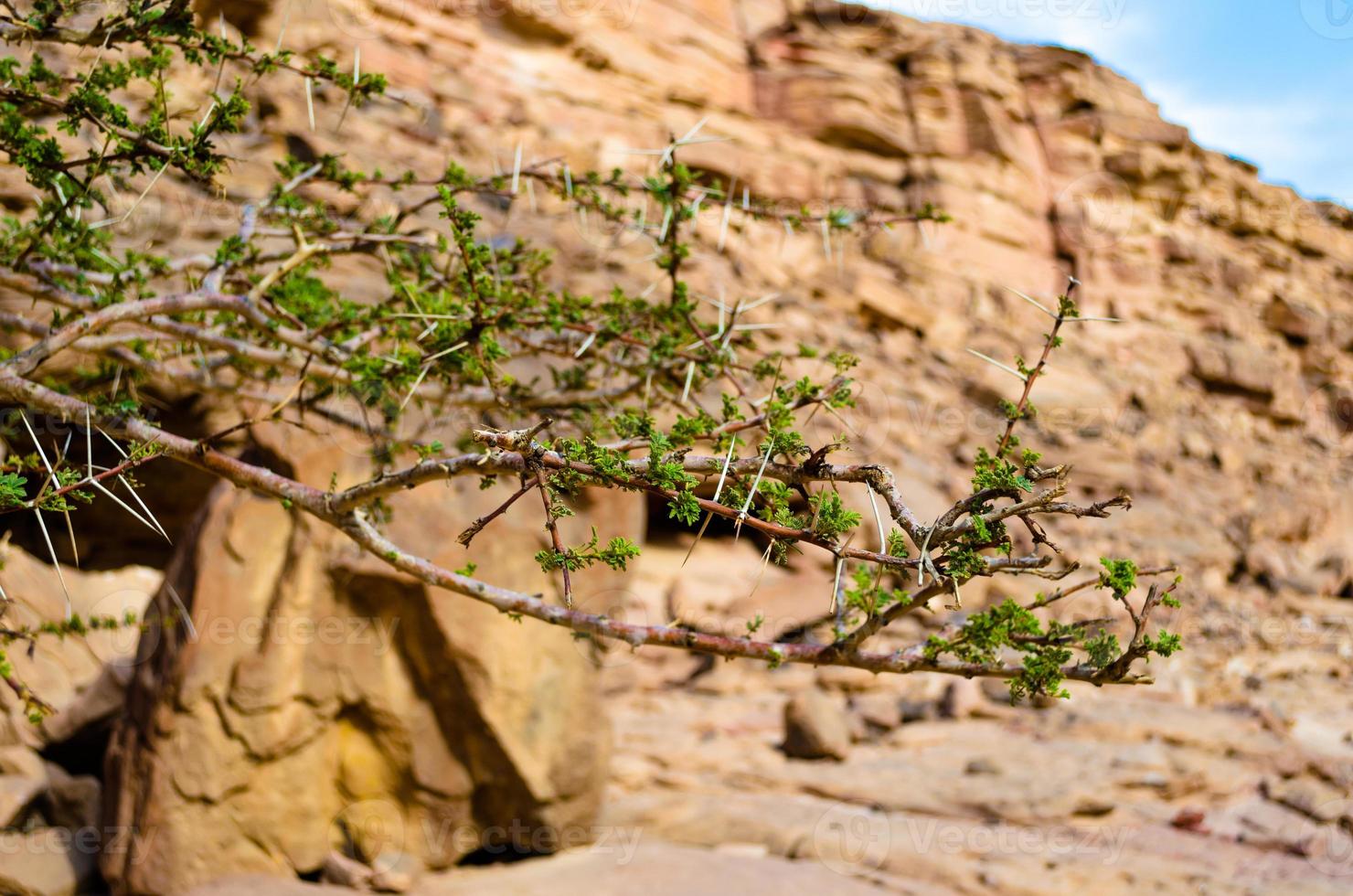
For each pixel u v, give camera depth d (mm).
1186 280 23859
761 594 11359
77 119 3016
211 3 11984
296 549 5348
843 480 1884
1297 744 7910
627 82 18953
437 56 16750
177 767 5062
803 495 1934
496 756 5441
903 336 18828
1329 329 25375
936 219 4137
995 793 6766
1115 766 7297
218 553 5309
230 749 5121
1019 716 8742
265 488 2531
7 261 3645
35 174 3211
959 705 8820
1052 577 1778
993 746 7992
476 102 16641
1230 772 7223
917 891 5348
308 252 3172
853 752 7926
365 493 2357
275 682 5203
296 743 5230
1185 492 19062
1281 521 20141
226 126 2912
